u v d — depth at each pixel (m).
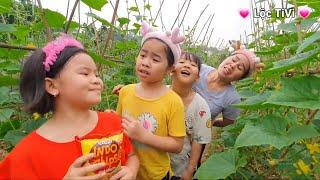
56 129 0.63
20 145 0.62
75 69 0.62
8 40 1.18
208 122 0.93
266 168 0.95
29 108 0.64
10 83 0.89
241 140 0.69
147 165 0.77
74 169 0.57
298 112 0.95
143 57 0.77
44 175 0.59
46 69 0.62
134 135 0.71
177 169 0.92
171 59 0.77
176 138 0.77
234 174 0.88
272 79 1.07
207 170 0.78
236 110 1.10
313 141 0.89
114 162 0.61
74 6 0.94
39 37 1.21
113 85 1.33
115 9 1.05
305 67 0.93
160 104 0.77
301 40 0.94
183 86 0.92
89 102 0.62
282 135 0.70
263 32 1.44
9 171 0.61
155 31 0.77
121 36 1.56
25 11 1.28
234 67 1.06
